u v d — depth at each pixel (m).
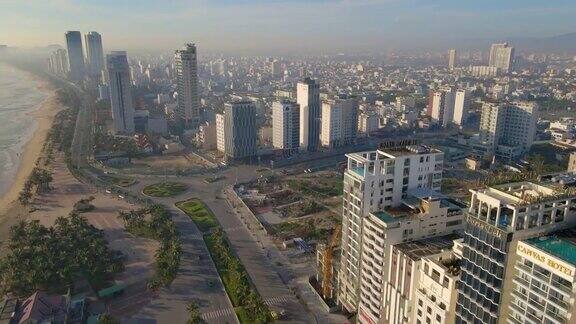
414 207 188.88
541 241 120.62
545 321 114.50
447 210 186.25
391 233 177.62
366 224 189.25
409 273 167.25
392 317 180.38
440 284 151.12
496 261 123.56
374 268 187.25
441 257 159.88
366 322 198.62
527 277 118.06
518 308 122.12
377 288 187.50
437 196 192.12
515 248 121.75
